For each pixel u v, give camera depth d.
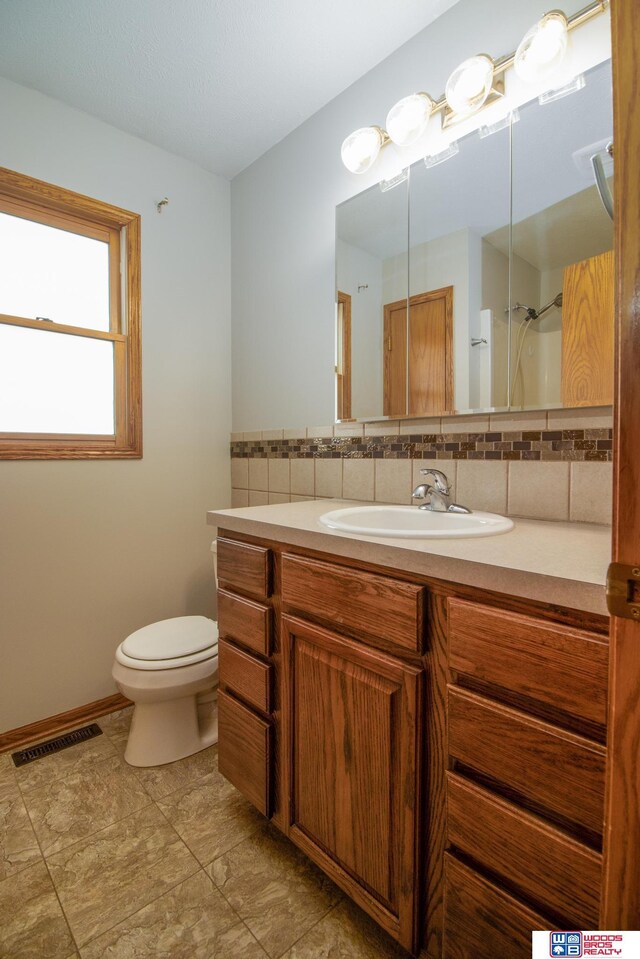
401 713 0.85
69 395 1.86
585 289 1.13
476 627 0.74
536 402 1.21
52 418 1.82
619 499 0.48
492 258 1.30
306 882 1.11
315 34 1.46
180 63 1.56
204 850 1.20
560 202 1.18
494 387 1.29
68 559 1.80
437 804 0.82
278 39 1.47
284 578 1.10
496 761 0.72
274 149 2.02
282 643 1.11
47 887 1.09
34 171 1.68
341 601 0.96
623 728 0.49
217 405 2.27
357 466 1.68
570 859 0.64
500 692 0.73
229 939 0.97
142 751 1.54
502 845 0.71
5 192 1.67
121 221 1.92
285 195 1.96
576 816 0.63
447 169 1.39
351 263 1.67
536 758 0.67
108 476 1.91
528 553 0.80
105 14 1.38
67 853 1.18
